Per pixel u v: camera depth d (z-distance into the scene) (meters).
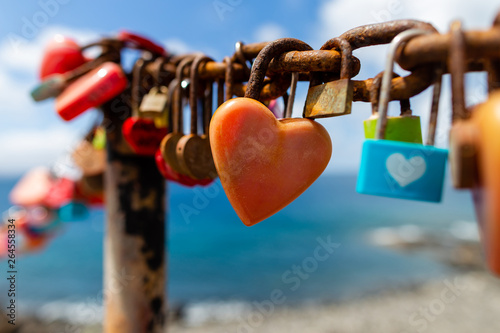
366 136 0.21
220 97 0.27
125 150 0.33
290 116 0.23
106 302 0.34
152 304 0.34
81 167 0.50
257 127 0.22
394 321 2.63
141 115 0.31
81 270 5.29
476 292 3.10
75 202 0.60
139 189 0.33
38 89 0.34
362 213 11.03
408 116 0.21
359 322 2.67
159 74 0.31
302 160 0.23
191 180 0.29
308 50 0.22
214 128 0.23
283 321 2.77
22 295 3.91
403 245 5.93
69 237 7.93
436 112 0.19
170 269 5.18
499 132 0.15
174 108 0.28
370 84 0.21
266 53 0.22
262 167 0.23
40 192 0.59
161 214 0.34
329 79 0.22
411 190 0.19
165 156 0.28
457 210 11.76
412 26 0.19
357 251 5.70
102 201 0.60
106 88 0.31
